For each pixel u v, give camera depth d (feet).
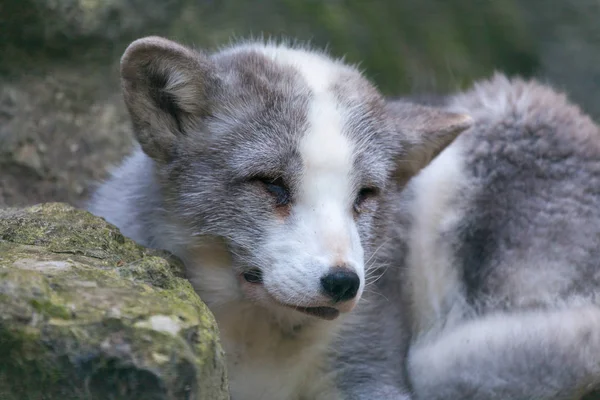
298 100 24.39
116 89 39.29
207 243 24.54
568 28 54.44
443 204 29.55
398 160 27.04
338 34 47.83
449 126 27.30
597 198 29.71
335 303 21.93
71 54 38.24
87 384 16.71
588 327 26.63
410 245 29.27
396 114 27.55
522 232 29.04
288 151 23.41
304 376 27.14
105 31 38.78
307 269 22.06
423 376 27.37
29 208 23.79
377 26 49.65
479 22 53.16
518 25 54.03
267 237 23.21
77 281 18.56
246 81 24.90
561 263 28.76
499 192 29.53
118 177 28.60
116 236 23.06
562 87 50.90
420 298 29.43
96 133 38.24
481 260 29.07
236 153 23.93
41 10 36.58
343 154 23.58
